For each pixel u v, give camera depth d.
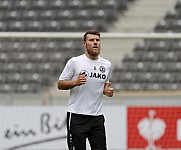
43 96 34.59
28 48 36.81
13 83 36.34
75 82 18.58
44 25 47.81
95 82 19.36
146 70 37.81
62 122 33.31
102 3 49.25
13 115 33.41
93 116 19.56
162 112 33.78
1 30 47.62
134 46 37.94
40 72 36.47
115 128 33.50
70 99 19.64
